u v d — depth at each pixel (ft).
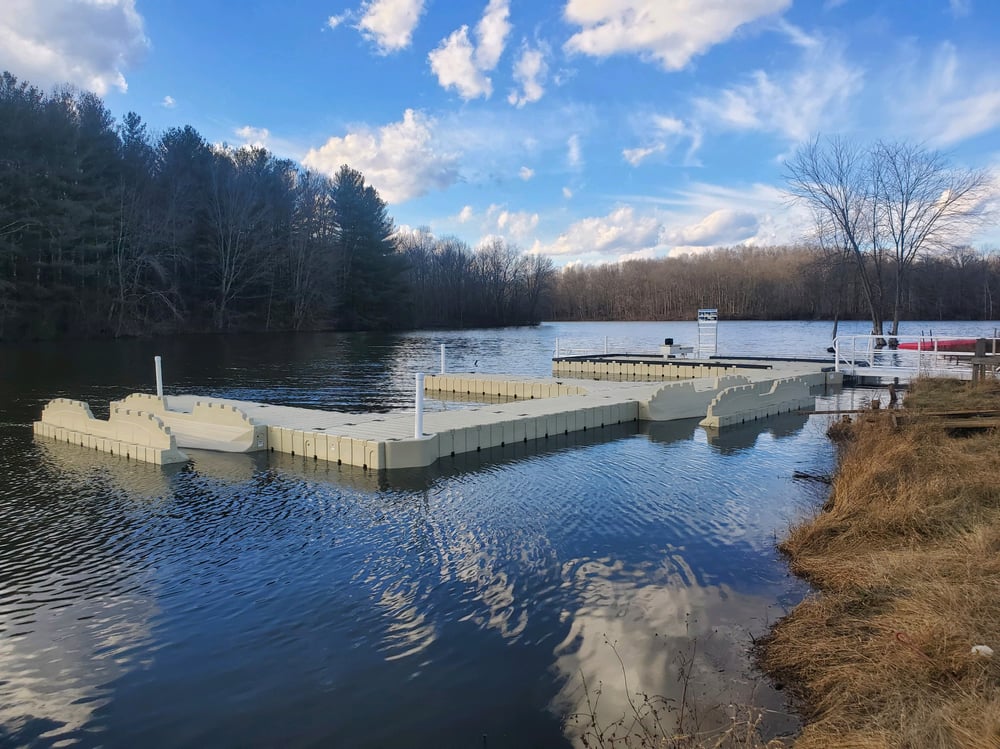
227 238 169.37
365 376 82.99
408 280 229.45
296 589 19.24
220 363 97.45
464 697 13.80
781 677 14.17
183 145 170.30
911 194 81.61
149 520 25.62
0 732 12.84
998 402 40.86
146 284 149.18
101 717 13.30
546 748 12.17
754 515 26.13
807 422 48.65
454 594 18.83
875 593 16.52
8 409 53.57
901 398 58.23
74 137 125.18
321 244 195.93
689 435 43.52
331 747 12.28
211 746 12.36
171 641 16.29
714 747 11.49
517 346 147.84
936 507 21.62
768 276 307.78
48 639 16.44
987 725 9.52
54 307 125.70
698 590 18.98
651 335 200.23
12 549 22.56
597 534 23.85
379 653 15.58
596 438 42.39
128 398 46.96
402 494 29.22
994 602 14.01
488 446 38.91
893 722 10.86
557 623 17.02
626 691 13.91
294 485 30.68
